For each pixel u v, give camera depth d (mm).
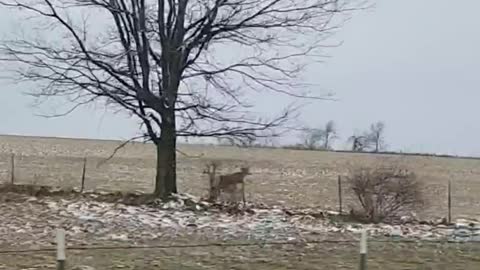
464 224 25000
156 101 26328
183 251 17328
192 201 26422
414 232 22391
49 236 19250
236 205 26453
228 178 27281
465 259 17125
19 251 15969
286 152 94312
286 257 16750
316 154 91438
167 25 26203
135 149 91812
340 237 20750
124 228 21281
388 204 24891
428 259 17047
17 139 120750
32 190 27641
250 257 16625
